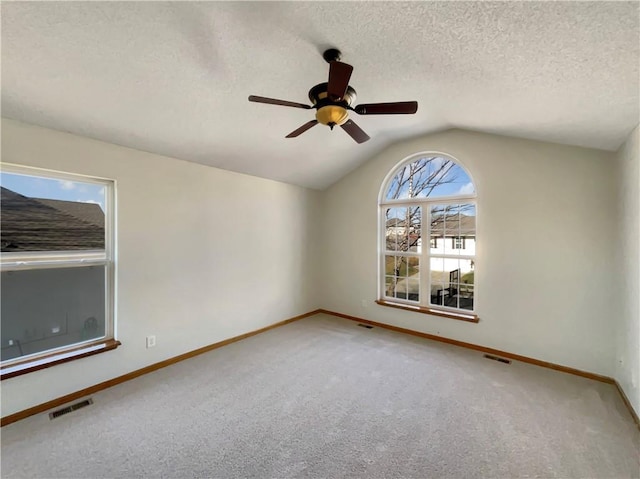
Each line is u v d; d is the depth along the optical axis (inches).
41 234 92.1
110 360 103.6
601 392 99.6
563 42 56.0
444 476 64.9
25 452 71.3
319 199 197.3
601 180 108.3
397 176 168.9
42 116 84.8
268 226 163.6
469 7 52.6
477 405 91.8
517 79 74.4
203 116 100.3
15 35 59.6
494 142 130.9
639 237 82.5
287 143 131.8
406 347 139.4
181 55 71.6
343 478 64.4
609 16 47.1
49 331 94.2
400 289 167.8
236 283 147.3
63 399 92.1
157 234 116.6
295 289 181.3
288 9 58.8
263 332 160.1
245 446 73.9
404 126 137.0
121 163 106.0
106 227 105.7
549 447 73.5
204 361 123.6
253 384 104.7
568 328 115.1
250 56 75.2
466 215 144.7
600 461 68.9
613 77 63.4
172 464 68.1
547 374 112.9
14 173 86.9
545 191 119.3
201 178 131.5
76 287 99.3
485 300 134.1
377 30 65.0
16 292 88.2
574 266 113.8
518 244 125.6
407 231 165.2
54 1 53.6
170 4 56.8
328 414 87.3
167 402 93.1
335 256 193.0
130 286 109.0
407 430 80.1
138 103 87.6
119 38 63.9
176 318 123.1
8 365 85.4
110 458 69.7
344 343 144.3
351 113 121.4
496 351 131.5
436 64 77.2
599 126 89.6
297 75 85.3
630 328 90.4
